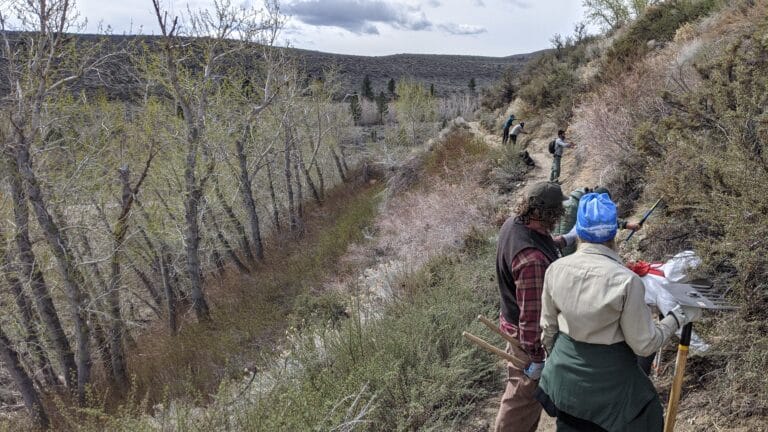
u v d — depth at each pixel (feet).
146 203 66.08
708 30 38.34
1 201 46.85
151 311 81.87
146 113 61.36
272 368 18.01
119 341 46.96
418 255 36.60
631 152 24.30
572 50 88.22
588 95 48.88
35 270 44.37
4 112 42.96
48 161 50.03
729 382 10.91
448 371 15.07
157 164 65.92
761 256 11.11
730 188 12.75
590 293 7.67
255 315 48.80
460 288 21.62
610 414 7.66
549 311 8.43
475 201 39.91
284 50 85.56
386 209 64.59
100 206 59.21
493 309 19.72
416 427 14.25
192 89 61.77
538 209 9.59
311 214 99.60
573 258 8.17
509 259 9.79
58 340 45.57
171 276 69.41
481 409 14.73
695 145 15.47
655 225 16.92
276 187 106.01
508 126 62.49
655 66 32.83
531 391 10.18
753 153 12.84
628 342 7.48
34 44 45.01
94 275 56.39
